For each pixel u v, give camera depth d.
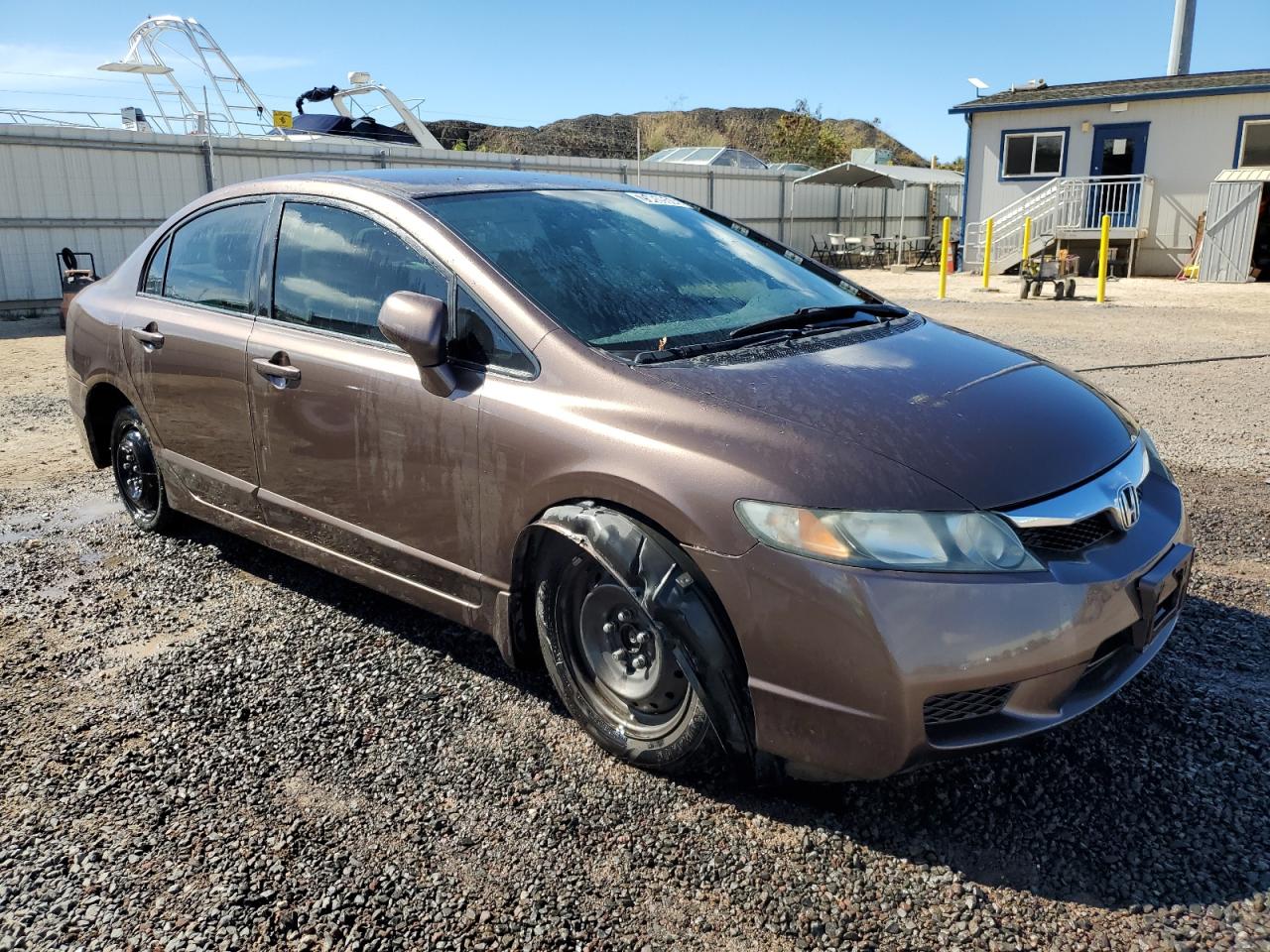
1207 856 2.36
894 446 2.41
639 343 2.88
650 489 2.50
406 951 2.13
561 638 2.88
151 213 17.19
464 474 2.94
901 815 2.55
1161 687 3.11
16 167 15.60
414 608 3.87
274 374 3.48
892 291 19.58
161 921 2.23
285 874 2.38
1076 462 2.55
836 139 53.56
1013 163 24.19
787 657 2.34
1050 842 2.43
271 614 3.83
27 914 2.26
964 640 2.22
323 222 3.53
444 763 2.82
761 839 2.47
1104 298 16.92
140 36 20.38
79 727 3.04
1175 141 21.88
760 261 3.76
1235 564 4.14
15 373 10.35
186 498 4.20
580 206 3.61
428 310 2.85
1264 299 16.44
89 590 4.09
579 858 2.42
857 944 2.14
